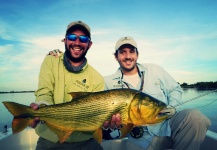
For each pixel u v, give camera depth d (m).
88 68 1.09
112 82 1.43
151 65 1.44
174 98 1.33
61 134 0.86
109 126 0.87
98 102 0.86
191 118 1.08
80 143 0.98
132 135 1.22
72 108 0.86
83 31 1.04
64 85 1.01
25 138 1.36
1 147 1.15
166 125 1.22
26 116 0.81
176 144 1.13
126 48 1.35
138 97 0.85
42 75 0.99
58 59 1.04
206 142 1.21
